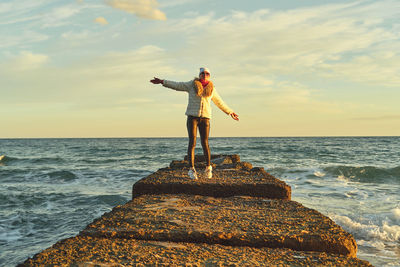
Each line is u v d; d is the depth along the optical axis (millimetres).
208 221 2744
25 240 6320
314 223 2688
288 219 2828
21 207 9211
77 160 27641
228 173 5727
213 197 4176
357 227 6344
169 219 2803
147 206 3385
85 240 2285
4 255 5457
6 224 7457
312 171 16688
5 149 53281
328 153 33969
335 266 1911
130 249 2111
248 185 4207
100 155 34844
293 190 11398
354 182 13914
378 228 6234
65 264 1817
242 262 1927
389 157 29094
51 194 10984
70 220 7797
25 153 40625
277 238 2295
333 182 13758
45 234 6730
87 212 8547
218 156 9133
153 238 2367
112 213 3051
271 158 27250
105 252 2037
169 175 5352
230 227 2549
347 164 22141
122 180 14867
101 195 10594
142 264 1846
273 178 4949
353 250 2270
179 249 2146
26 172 17531
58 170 18531
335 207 8398
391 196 10164
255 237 2314
